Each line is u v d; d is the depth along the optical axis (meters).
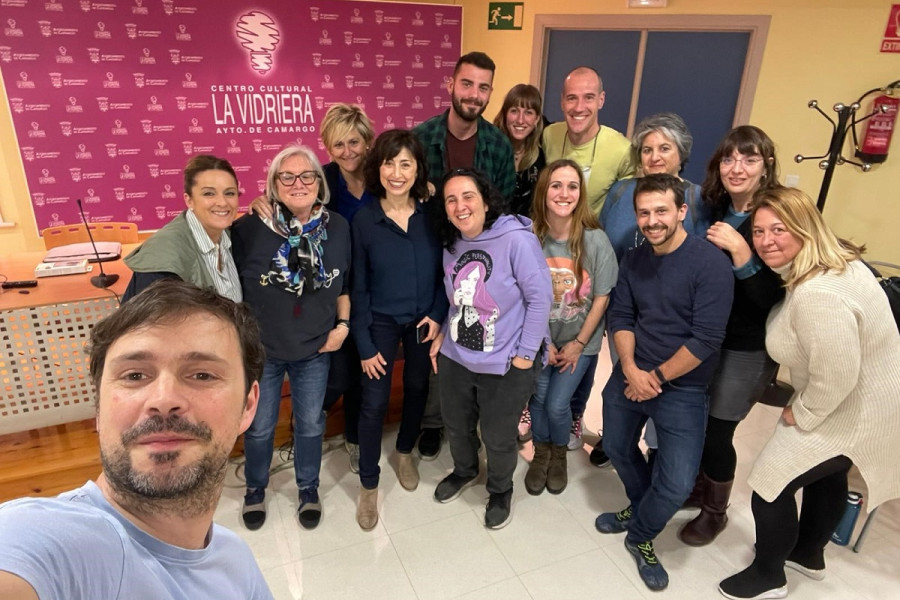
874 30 3.39
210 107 4.34
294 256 1.89
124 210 4.34
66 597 0.54
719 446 2.10
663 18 4.25
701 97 4.31
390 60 4.74
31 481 2.25
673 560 2.16
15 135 3.93
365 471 2.28
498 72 5.16
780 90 3.83
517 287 1.96
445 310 2.25
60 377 2.36
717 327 1.77
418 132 2.51
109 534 0.60
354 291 2.15
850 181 3.62
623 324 2.01
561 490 2.51
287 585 2.01
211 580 0.76
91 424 2.54
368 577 2.05
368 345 2.16
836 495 1.92
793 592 2.02
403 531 2.27
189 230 1.76
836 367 1.57
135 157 4.25
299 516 2.28
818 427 1.72
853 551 2.20
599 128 2.61
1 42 3.75
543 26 4.80
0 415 2.30
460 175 1.90
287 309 1.95
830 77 3.61
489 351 2.01
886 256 3.59
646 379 1.90
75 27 3.87
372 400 2.22
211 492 0.70
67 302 2.26
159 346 0.67
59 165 4.09
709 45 4.16
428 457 2.70
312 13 4.41
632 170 2.49
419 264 2.12
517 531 2.29
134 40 4.02
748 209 2.01
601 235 2.17
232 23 4.22
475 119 2.45
